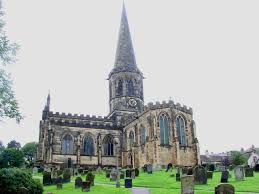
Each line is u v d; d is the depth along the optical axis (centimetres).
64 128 8119
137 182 4341
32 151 11212
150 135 7162
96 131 8450
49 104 8412
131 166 7806
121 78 9619
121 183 4428
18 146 13300
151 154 7006
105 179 5091
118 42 10406
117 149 8444
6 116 3509
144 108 7638
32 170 6366
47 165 7275
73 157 7900
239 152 11456
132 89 9538
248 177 4194
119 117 9069
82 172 5959
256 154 10088
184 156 7194
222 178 3844
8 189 3095
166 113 7338
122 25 10625
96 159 8150
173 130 7212
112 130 8619
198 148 7356
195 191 3148
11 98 3550
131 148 8119
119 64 9919
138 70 9856
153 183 4156
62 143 8000
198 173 3784
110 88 9881
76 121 8631
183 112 7575
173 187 3678
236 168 3975
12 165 6962
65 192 3606
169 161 6981
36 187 3338
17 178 3203
